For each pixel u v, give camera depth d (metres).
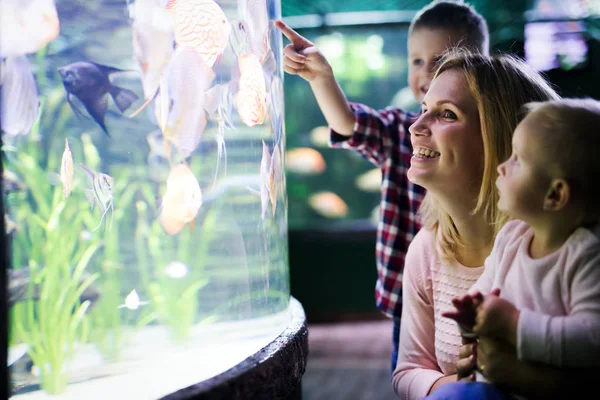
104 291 1.14
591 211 0.97
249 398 1.11
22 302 1.08
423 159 1.30
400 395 1.36
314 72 2.03
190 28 1.18
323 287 5.55
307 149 7.37
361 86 7.44
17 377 1.07
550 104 1.01
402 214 2.06
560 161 0.96
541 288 0.99
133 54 1.14
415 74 2.10
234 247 1.27
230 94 1.26
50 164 1.10
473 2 5.51
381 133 2.11
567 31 5.42
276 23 1.53
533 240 1.06
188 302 1.21
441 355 1.32
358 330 5.05
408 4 6.18
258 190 1.33
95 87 1.12
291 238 5.55
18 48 1.03
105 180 1.15
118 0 1.12
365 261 5.52
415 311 1.41
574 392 0.96
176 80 1.18
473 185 1.28
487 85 1.26
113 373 1.14
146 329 1.18
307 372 3.83
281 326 1.45
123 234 1.16
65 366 1.10
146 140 1.16
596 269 0.94
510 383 0.99
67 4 1.09
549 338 0.92
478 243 1.31
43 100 1.09
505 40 5.47
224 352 1.24
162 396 1.03
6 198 0.99
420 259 1.41
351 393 3.37
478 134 1.27
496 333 0.96
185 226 1.21
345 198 7.47
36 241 1.09
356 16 6.17
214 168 1.24
